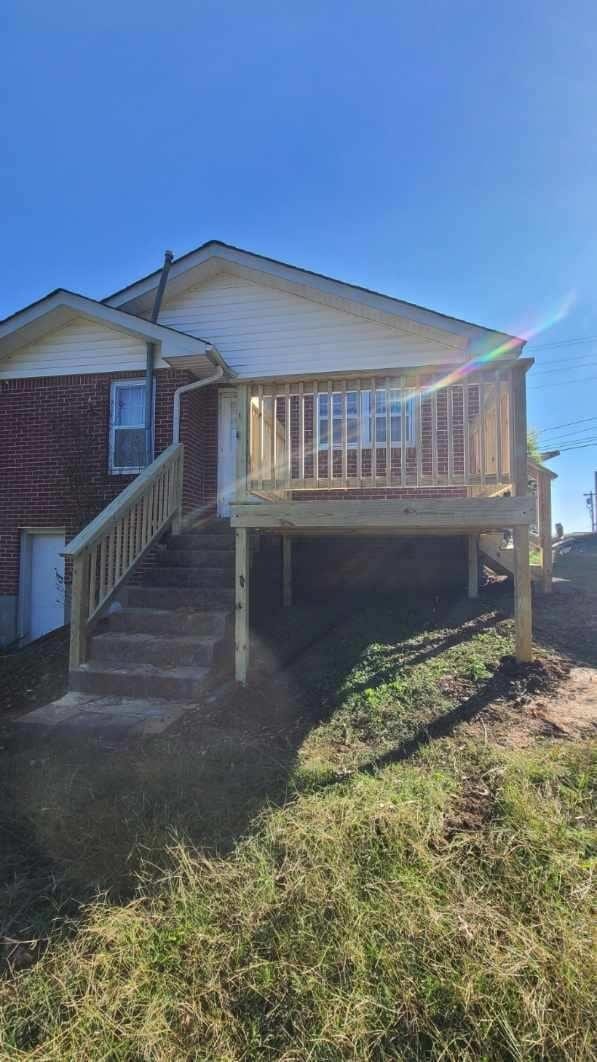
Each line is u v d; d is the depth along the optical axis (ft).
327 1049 5.52
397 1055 5.47
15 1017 6.02
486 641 17.20
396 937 6.69
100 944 6.95
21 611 30.04
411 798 9.23
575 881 7.36
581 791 9.29
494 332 26.84
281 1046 5.63
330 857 8.05
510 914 6.96
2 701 17.47
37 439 30.09
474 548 23.24
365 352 28.68
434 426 16.20
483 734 11.68
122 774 11.33
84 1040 5.72
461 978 6.11
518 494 15.47
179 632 18.57
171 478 24.18
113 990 6.27
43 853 9.09
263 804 9.75
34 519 29.84
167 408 28.63
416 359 28.17
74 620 17.40
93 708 15.19
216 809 9.84
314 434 16.94
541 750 10.69
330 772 10.71
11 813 10.32
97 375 29.68
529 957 6.26
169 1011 6.02
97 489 29.12
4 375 30.60
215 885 7.81
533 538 24.81
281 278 29.12
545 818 8.57
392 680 15.07
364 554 26.00
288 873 7.85
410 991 6.05
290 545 24.76
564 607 21.45
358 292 28.27
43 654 22.29
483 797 9.39
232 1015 5.96
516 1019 5.69
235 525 16.90
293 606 24.11
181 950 6.80
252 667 17.56
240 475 17.22
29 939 7.14
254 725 13.52
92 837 9.30
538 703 12.94
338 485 16.70
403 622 20.45
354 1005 5.93
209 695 15.85
